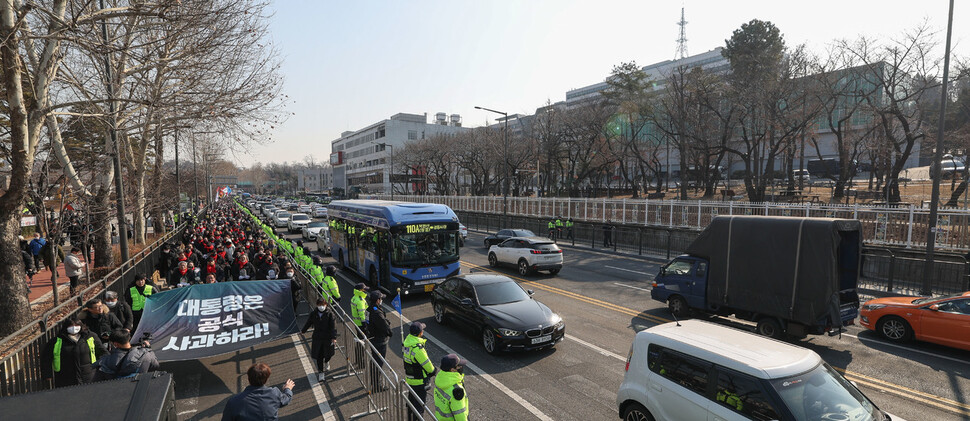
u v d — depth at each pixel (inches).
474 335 399.2
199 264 642.2
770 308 390.3
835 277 362.9
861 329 438.0
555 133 1900.8
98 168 644.1
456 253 584.7
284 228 1740.9
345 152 5644.7
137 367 232.4
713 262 435.5
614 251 997.2
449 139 2503.7
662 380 219.9
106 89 557.9
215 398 293.0
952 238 636.7
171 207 1152.8
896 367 340.5
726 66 1908.2
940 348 380.5
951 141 1216.8
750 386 187.2
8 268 384.2
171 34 463.2
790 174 1393.9
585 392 303.6
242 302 355.3
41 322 283.4
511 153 2073.1
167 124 646.5
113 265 717.9
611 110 1754.4
